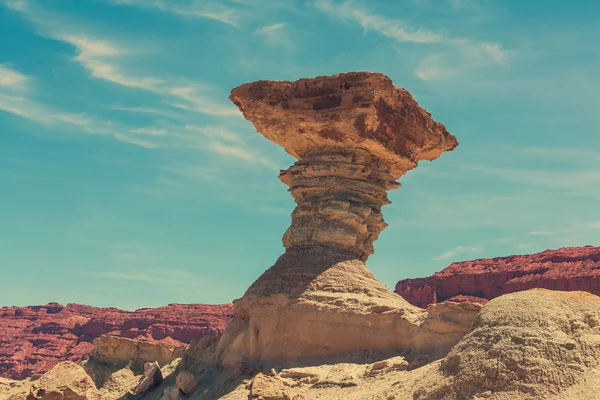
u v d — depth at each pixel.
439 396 31.56
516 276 123.81
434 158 54.38
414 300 131.75
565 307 33.09
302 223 49.31
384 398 35.19
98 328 164.88
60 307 187.50
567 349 30.98
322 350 44.34
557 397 29.28
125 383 57.31
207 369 49.16
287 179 51.28
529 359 30.55
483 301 122.00
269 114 50.16
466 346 32.59
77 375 45.97
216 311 159.75
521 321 32.16
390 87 47.53
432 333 41.53
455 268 134.62
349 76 47.75
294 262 47.94
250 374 44.84
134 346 59.78
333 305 44.84
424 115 50.31
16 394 49.59
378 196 50.19
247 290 49.16
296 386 41.78
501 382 30.31
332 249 47.97
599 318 32.56
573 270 118.19
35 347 166.62
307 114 48.41
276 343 45.47
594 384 29.45
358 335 44.00
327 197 49.03
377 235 50.81
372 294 45.75
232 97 51.62
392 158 50.06
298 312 45.28
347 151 49.47
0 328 176.12
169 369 55.50
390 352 43.19
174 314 159.38
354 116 46.75
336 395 39.81
